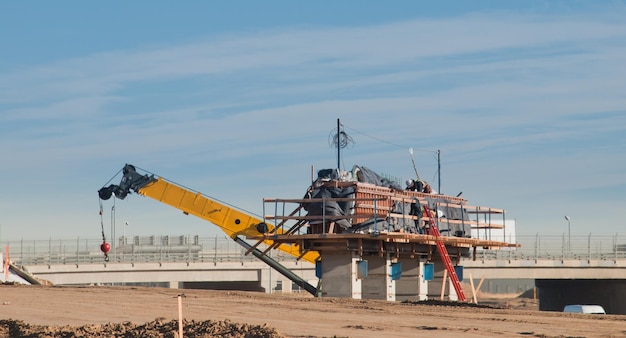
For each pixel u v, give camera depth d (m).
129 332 25.50
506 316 32.16
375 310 35.09
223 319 30.84
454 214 59.22
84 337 25.05
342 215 51.91
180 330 21.39
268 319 30.94
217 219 58.91
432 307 36.84
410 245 56.69
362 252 53.44
